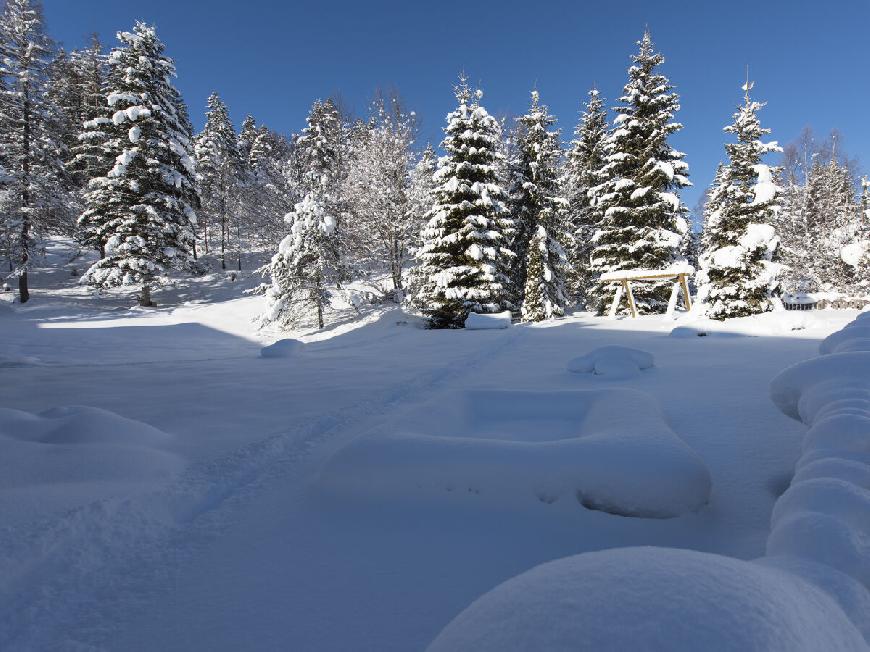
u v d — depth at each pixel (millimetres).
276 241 29781
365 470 2955
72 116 33438
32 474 2945
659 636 898
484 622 1056
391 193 25969
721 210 16531
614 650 888
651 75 20844
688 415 4516
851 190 37219
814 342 9305
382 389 6234
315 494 3012
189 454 3705
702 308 16344
